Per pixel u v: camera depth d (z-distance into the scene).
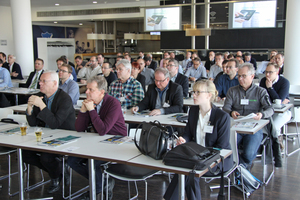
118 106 2.79
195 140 2.51
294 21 5.79
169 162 1.87
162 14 10.59
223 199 2.02
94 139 2.54
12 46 13.59
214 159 1.91
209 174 2.29
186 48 11.43
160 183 3.24
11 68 8.00
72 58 17.12
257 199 2.82
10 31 13.46
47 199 2.86
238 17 9.59
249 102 3.39
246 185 2.97
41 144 2.36
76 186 3.20
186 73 7.05
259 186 3.10
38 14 14.62
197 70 6.97
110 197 2.74
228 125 2.38
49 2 12.76
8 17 13.34
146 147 2.06
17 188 3.17
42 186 3.19
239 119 3.16
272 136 3.27
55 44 16.30
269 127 3.22
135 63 4.81
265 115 3.12
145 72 6.69
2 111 3.57
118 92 4.02
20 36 8.56
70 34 18.36
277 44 10.20
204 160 1.80
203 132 2.47
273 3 9.12
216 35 10.94
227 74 4.57
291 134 4.81
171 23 10.55
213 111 2.44
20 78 7.98
